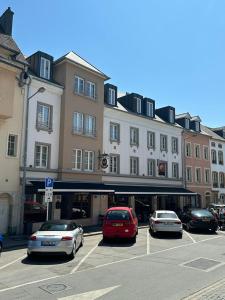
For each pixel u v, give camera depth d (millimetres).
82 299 6984
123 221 15789
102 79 26562
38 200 21047
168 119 34812
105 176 26219
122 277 8977
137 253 12898
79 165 23875
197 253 12969
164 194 28453
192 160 37062
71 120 23406
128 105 31078
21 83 20453
